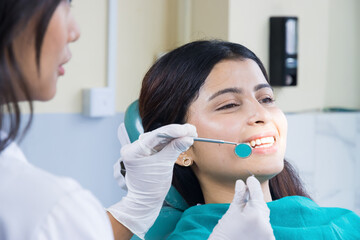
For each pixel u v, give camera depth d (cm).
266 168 125
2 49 74
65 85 220
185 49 136
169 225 142
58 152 220
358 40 292
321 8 269
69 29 83
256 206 106
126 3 238
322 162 255
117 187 241
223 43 136
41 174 77
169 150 115
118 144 240
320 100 273
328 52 280
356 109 290
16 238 73
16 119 77
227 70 130
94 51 227
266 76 140
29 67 78
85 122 228
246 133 125
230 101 129
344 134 261
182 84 132
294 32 248
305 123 248
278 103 254
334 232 128
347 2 285
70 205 75
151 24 248
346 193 266
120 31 237
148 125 139
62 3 79
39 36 76
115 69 233
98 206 79
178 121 133
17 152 83
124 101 242
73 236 74
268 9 247
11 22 73
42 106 214
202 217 129
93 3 224
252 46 243
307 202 135
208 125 128
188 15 250
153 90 137
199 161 132
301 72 263
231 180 129
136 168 117
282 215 129
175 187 144
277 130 128
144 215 121
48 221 73
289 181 148
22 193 75
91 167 231
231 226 105
